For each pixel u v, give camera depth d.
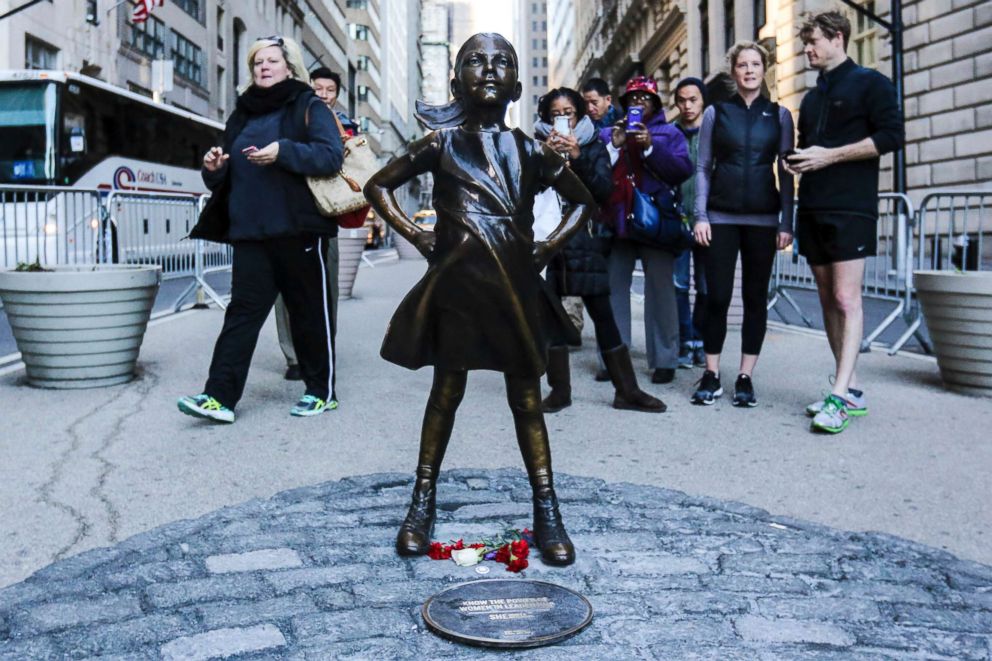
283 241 4.87
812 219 4.93
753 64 5.30
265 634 2.29
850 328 4.82
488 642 2.22
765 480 3.85
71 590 2.56
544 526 2.77
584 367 6.78
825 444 4.45
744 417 5.06
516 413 2.81
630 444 4.46
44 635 2.29
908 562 2.79
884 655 2.20
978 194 7.76
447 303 2.62
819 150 4.80
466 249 2.57
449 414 2.86
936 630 2.35
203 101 39.47
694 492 3.68
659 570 2.71
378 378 6.26
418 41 149.62
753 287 5.35
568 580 2.63
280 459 4.17
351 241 11.62
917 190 19.02
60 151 14.98
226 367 4.82
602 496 3.42
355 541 2.95
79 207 9.40
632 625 2.34
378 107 96.50
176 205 10.48
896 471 3.98
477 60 2.60
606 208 5.79
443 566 2.74
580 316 7.80
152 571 2.68
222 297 10.95
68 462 4.11
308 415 5.07
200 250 10.58
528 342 2.62
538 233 5.21
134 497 3.60
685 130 7.02
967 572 2.72
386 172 2.69
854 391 5.06
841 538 2.99
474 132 2.64
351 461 4.13
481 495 3.44
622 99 6.09
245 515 3.21
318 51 65.19
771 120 5.32
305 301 5.03
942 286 5.58
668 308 6.04
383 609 2.44
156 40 34.19
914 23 18.94
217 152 4.90
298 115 4.96
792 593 2.56
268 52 5.04
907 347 7.84
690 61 32.69
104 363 5.78
